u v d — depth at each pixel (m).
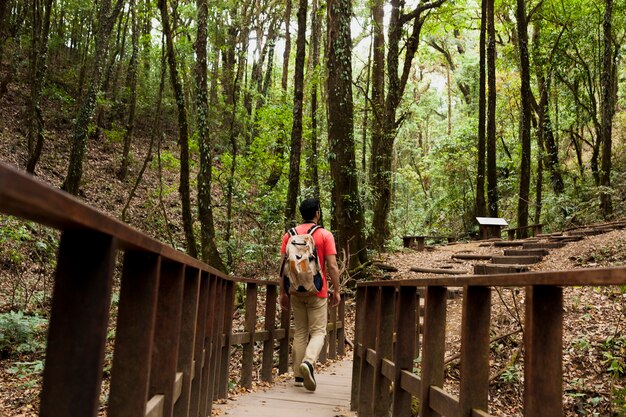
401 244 22.86
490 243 17.05
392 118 18.80
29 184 0.77
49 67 23.86
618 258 10.30
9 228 10.88
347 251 13.05
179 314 2.52
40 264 12.32
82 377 1.22
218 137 22.88
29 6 22.22
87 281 1.24
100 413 5.56
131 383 1.78
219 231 17.09
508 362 6.73
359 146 27.89
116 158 21.41
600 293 8.20
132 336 1.80
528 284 1.79
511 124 30.97
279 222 15.18
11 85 21.86
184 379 3.22
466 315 2.37
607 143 19.08
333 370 8.43
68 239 1.26
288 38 25.50
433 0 22.47
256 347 9.44
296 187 14.38
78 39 26.94
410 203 36.56
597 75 26.33
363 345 5.13
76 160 13.27
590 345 6.66
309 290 6.04
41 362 7.94
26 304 10.43
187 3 16.03
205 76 12.59
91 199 17.64
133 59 21.70
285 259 6.24
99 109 22.89
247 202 17.86
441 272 12.84
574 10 24.05
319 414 5.27
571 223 20.48
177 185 19.73
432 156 31.83
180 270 2.52
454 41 39.06
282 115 17.28
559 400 1.76
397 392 3.65
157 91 26.31
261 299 12.73
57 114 21.48
